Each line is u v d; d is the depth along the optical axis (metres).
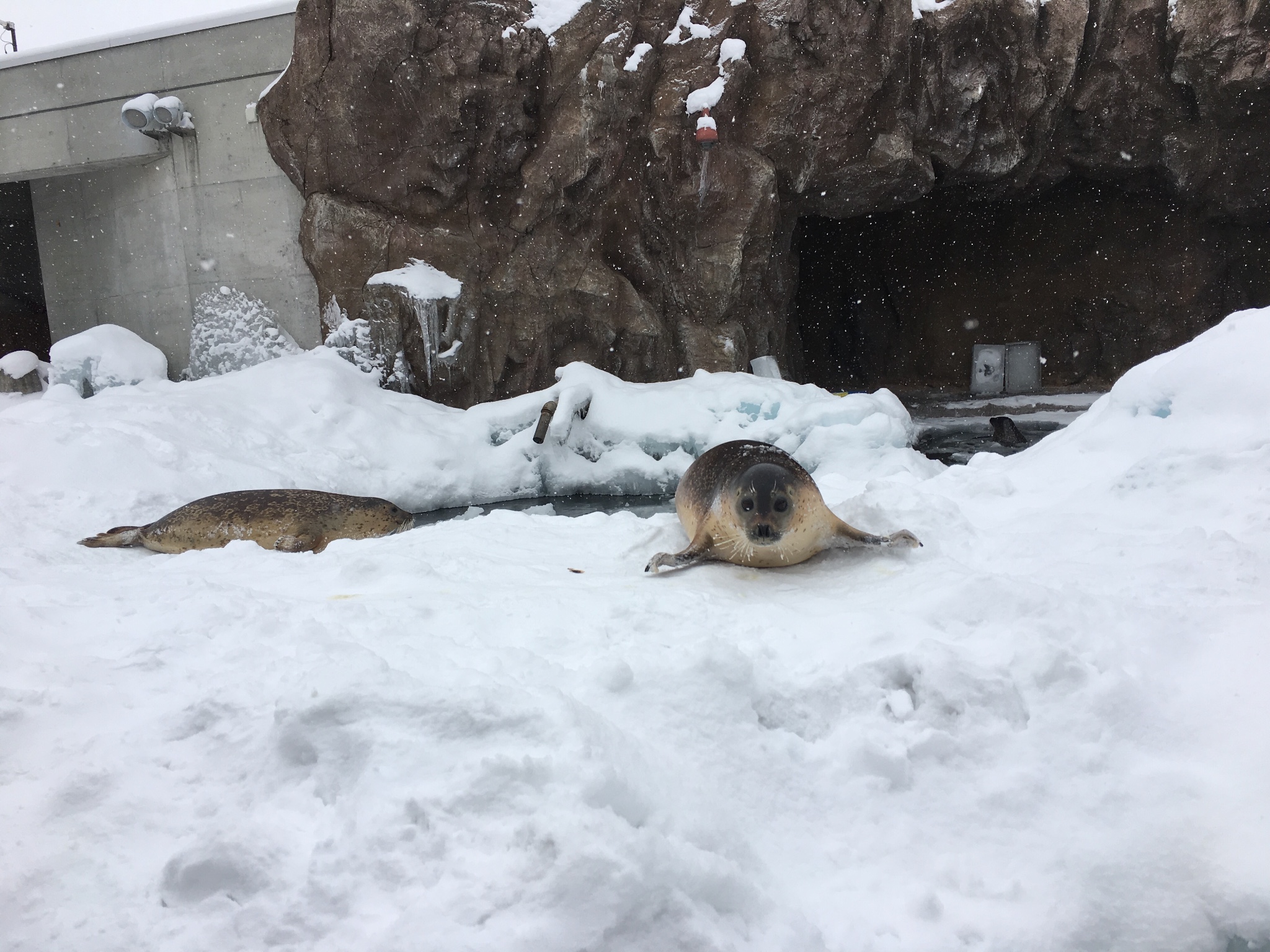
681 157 14.27
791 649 3.08
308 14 13.30
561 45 13.62
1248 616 2.94
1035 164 16.55
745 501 4.05
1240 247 19.00
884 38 14.16
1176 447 4.91
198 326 14.82
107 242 15.29
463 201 13.81
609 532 5.42
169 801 2.30
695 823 2.25
